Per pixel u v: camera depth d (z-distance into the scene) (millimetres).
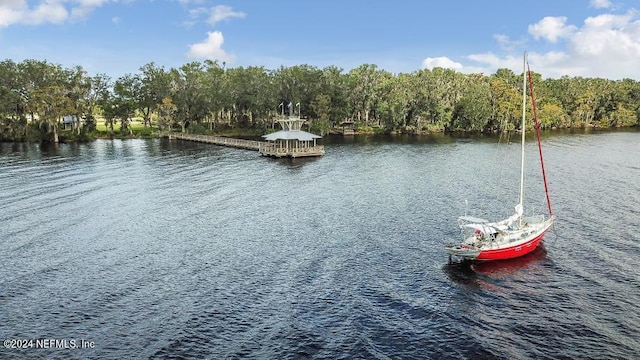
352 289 33469
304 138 108250
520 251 39219
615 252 40188
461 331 27812
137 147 126438
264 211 55312
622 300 31500
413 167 90125
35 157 102625
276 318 29312
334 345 26297
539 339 26953
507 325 28547
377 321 28969
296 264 38188
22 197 61531
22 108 139750
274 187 70250
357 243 43375
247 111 190625
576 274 35875
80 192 65125
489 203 58812
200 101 168125
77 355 25312
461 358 25125
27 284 34031
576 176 76938
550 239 43938
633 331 27609
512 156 105188
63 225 48688
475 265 37969
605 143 130625
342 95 174500
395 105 167750
